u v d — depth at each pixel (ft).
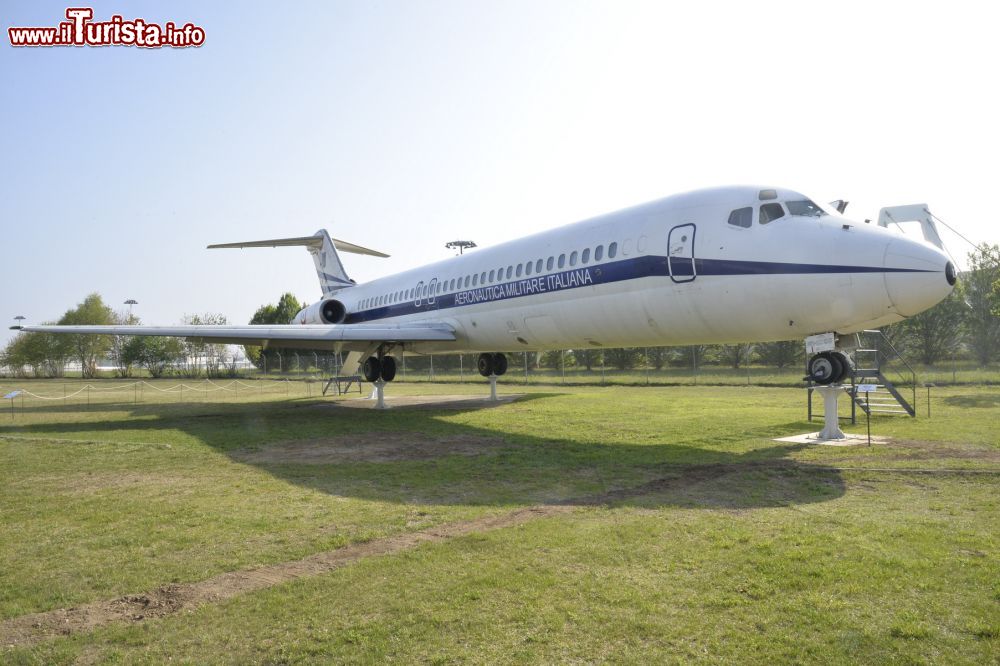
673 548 17.61
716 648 11.97
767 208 34.83
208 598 14.97
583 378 119.14
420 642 12.48
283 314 251.80
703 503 22.63
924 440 35.14
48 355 230.07
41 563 17.62
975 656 11.44
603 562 16.62
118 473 30.42
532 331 49.93
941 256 29.96
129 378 182.91
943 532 18.42
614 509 22.00
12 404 77.92
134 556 18.06
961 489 23.86
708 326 37.29
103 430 47.78
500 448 36.40
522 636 12.61
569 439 39.32
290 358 192.95
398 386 108.47
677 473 28.14
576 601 14.19
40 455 35.58
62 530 20.76
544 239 48.73
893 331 144.56
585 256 43.62
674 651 11.90
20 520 22.00
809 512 21.06
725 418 48.32
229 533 20.11
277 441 40.50
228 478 28.94
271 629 13.21
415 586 15.26
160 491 26.40
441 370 164.66
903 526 19.12
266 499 24.67
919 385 81.92
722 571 15.75
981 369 122.93
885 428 40.68
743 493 24.04
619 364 165.17
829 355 34.99
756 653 11.75
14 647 12.71
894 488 24.22
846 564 15.96
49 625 13.75
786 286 32.86
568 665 11.48
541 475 28.40
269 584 15.76
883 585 14.62
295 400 79.10
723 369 145.89
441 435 42.29
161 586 15.81
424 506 23.08
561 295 45.62
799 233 32.99
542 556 17.19
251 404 73.05
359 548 18.39
